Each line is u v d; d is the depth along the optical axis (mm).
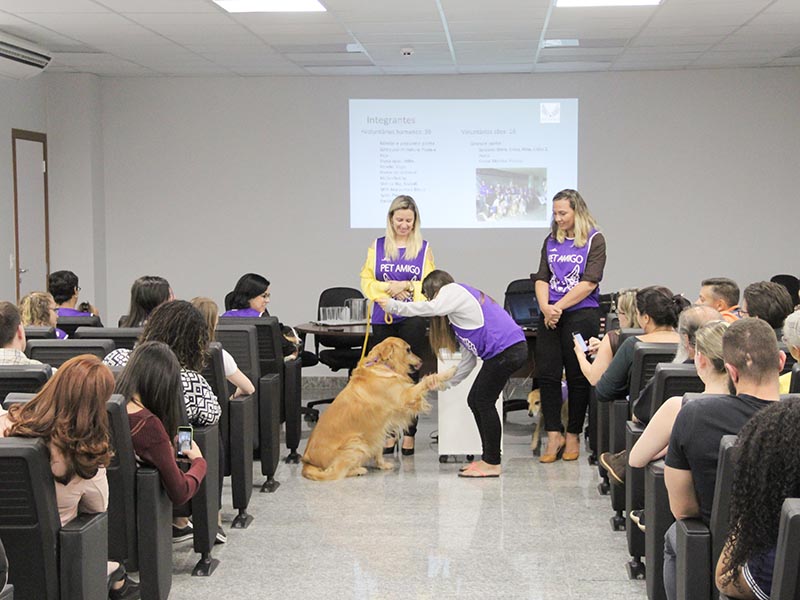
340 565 3822
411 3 5969
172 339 3545
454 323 5184
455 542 4121
